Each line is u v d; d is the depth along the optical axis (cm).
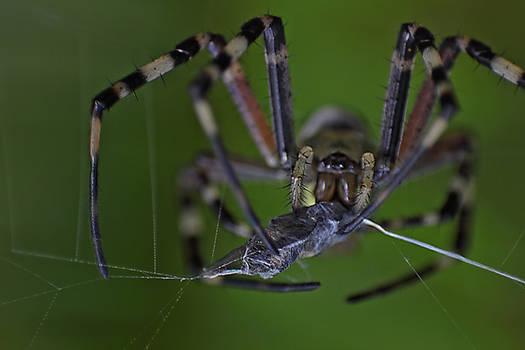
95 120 12
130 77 12
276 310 14
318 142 13
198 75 12
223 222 14
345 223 12
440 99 12
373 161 13
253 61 13
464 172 14
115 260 14
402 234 14
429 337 14
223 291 14
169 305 14
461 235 14
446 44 13
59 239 14
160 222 14
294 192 12
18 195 14
